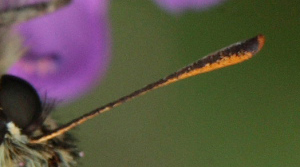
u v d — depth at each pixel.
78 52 0.05
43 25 0.05
